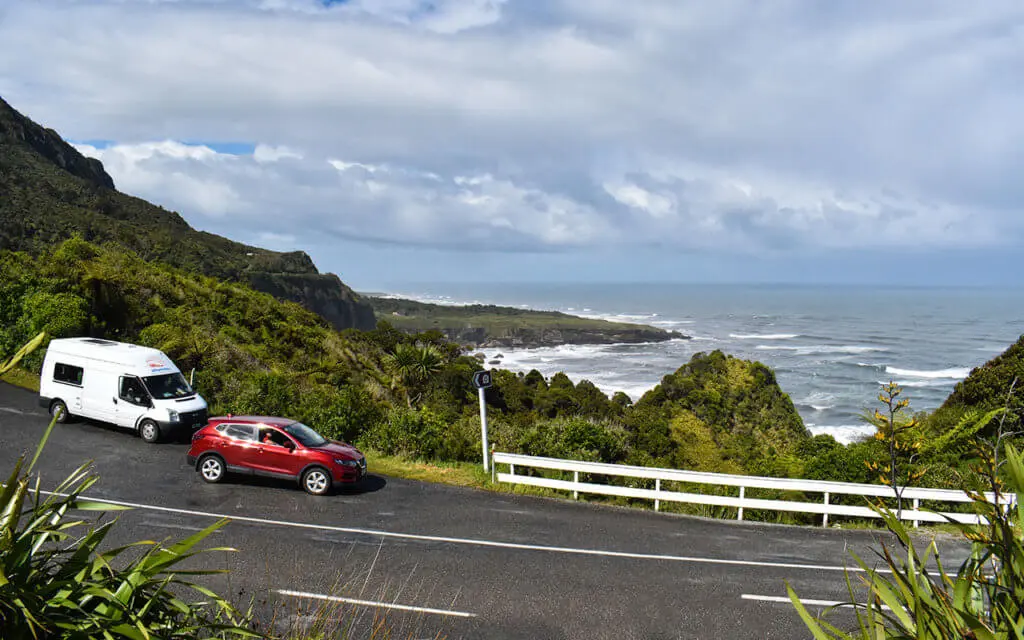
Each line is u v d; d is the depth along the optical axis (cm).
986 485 288
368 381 4528
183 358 2800
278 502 1301
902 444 425
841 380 12975
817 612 890
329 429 1967
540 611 863
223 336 3572
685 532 1253
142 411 1716
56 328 2583
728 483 1374
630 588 954
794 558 1121
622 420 5794
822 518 1483
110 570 289
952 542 1230
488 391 7319
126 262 3972
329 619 776
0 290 2733
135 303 3384
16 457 1466
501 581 958
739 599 930
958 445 1492
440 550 1077
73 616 270
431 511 1305
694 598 927
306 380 3416
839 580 1018
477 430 2197
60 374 1834
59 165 14112
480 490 1496
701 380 6569
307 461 1377
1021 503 252
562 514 1333
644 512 1385
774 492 1589
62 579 269
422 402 5241
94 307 3080
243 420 1438
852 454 1619
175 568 923
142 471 1453
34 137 13500
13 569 260
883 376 13462
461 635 784
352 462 1400
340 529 1159
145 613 296
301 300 13350
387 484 1500
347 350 5062
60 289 2983
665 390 6681
